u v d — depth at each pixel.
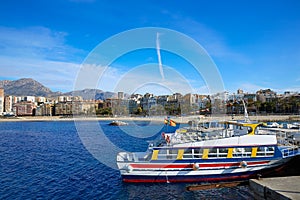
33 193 22.45
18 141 61.28
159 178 24.19
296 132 32.78
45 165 33.47
